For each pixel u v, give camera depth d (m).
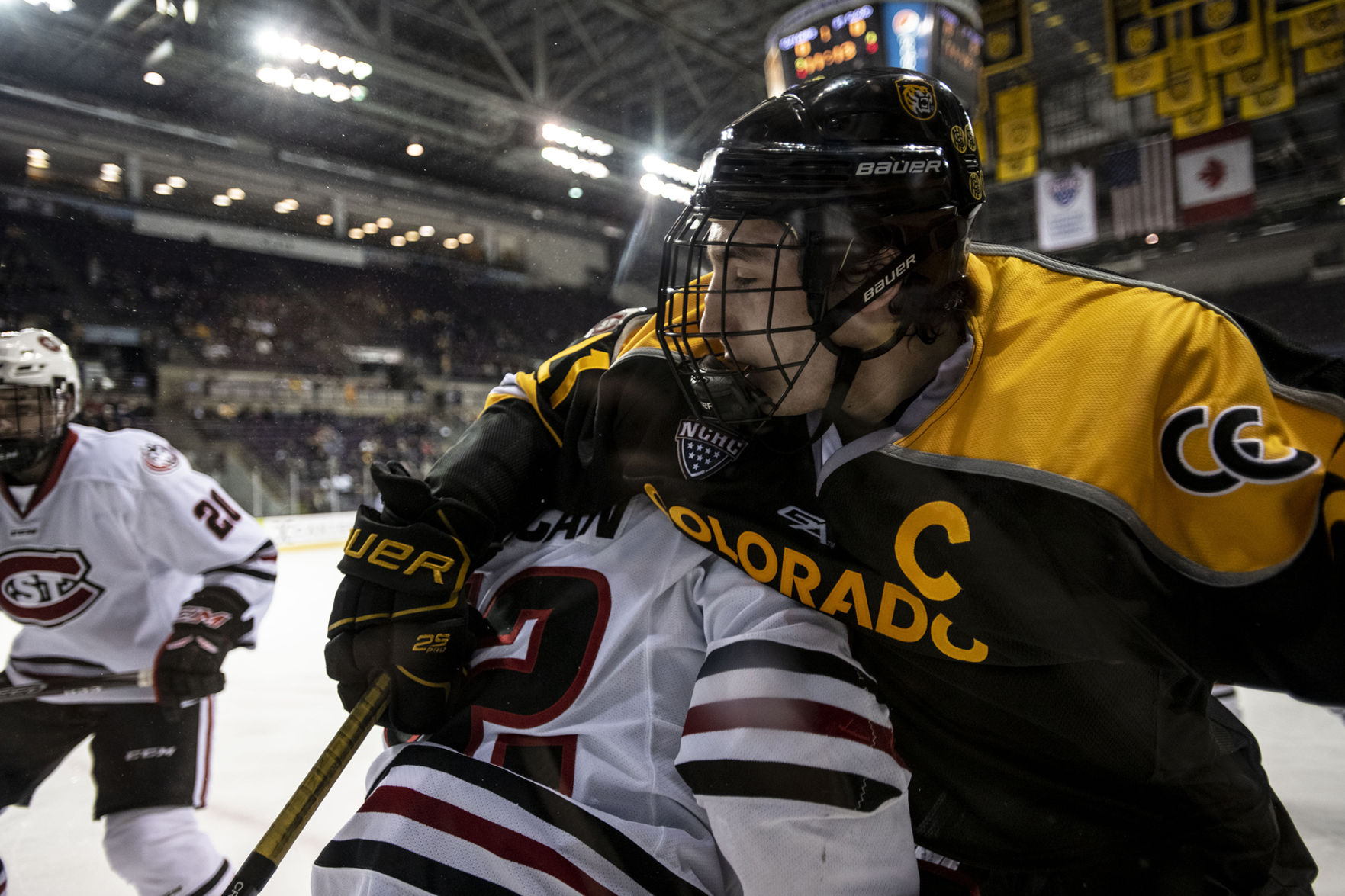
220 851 2.04
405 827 0.95
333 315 14.95
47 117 11.72
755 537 0.99
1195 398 0.77
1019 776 1.04
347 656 1.08
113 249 13.20
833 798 0.89
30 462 1.86
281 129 12.94
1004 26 8.84
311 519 9.18
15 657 2.05
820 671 0.93
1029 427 0.82
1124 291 0.87
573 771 1.02
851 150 0.85
